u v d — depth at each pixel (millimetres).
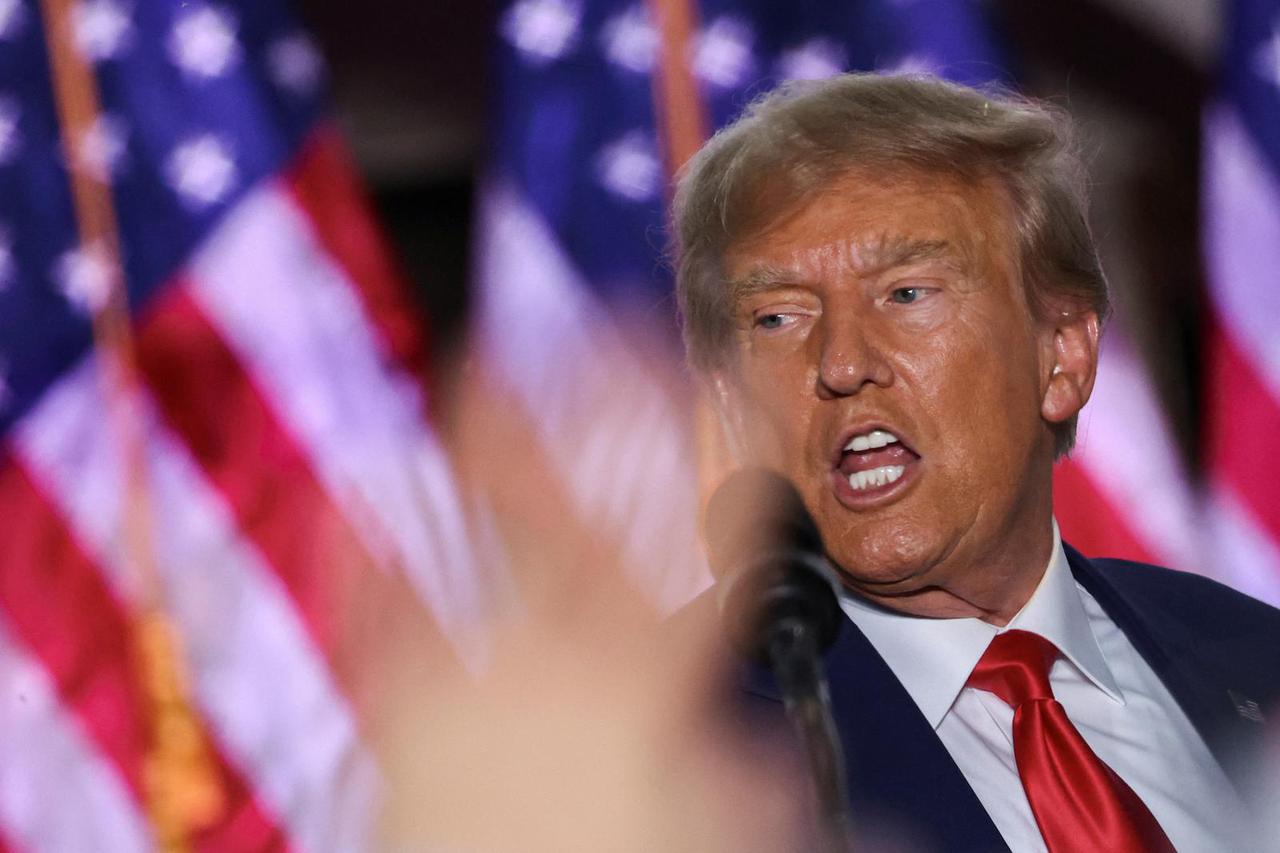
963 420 6336
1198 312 18438
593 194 18875
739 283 6586
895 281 6375
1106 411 18250
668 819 6203
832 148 6480
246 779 17109
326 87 18781
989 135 6539
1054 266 6672
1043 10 18672
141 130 18641
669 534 17875
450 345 18625
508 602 17719
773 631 4543
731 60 19297
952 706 6566
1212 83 18484
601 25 19266
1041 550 6801
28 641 17609
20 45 18781
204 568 17734
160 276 18312
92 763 17344
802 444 6473
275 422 18031
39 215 18453
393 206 18766
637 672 6719
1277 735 6875
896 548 6324
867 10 19188
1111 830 6059
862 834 5930
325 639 17531
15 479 17859
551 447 18156
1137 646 7109
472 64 19031
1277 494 18094
